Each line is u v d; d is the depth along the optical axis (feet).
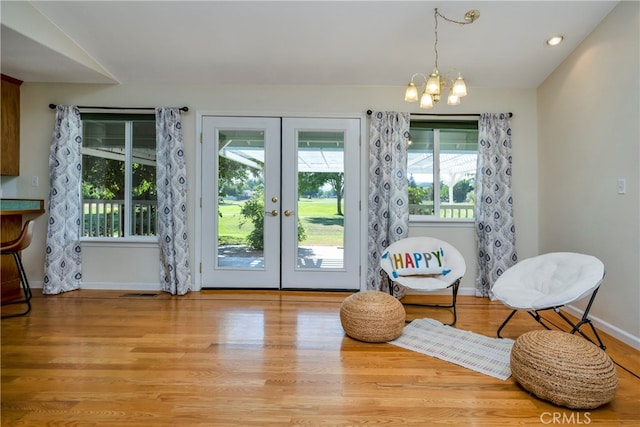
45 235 11.38
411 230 11.57
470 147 11.67
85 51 9.80
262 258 11.75
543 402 5.17
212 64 10.41
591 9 7.89
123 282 11.61
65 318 8.78
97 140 11.68
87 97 11.40
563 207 9.82
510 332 8.07
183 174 11.31
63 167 10.96
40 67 10.04
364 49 9.60
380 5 7.96
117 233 11.75
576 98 9.21
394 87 11.44
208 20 8.54
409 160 11.70
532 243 11.32
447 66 10.27
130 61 10.28
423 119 11.44
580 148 9.05
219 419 4.75
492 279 10.94
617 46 7.71
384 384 5.67
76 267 11.43
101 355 6.66
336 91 11.50
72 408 4.95
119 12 8.29
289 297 10.87
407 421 4.73
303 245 11.71
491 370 6.16
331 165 11.63
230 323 8.48
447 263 9.29
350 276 11.63
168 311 9.39
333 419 4.76
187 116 11.50
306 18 8.42
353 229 11.59
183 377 5.84
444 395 5.36
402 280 8.87
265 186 11.60
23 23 8.06
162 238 11.20
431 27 8.65
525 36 8.89
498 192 11.10
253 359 6.54
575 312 9.07
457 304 10.36
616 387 5.01
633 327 7.25
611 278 7.86
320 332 7.93
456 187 11.73
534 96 11.31
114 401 5.13
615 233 7.77
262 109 11.49
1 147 10.69
